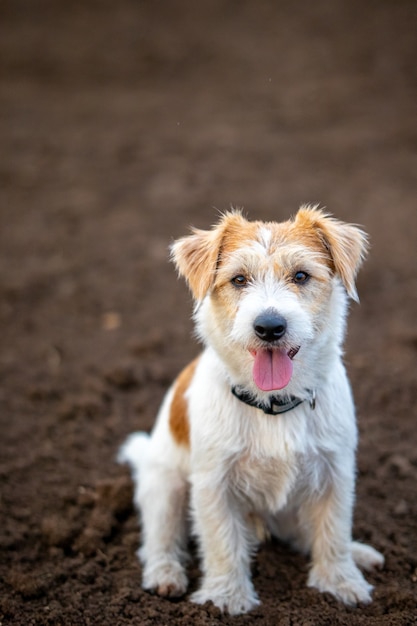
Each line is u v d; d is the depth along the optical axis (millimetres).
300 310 1189
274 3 4672
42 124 3252
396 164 2703
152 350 1722
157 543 1300
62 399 1606
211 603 1225
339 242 1234
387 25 4121
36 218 2416
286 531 1312
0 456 1473
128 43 4215
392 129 2998
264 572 1281
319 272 1225
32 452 1482
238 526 1257
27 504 1387
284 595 1250
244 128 3113
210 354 1272
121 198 2547
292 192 2496
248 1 4750
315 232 1251
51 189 2639
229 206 2408
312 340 1211
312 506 1267
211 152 2883
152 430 1527
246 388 1221
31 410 1579
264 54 3965
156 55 4047
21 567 1289
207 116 3273
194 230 1303
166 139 3033
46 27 4484
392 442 1469
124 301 1913
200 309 1261
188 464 1296
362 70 3639
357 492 1385
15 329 1807
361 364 1629
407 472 1403
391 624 1187
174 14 4625
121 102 3494
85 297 1935
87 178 2717
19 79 3814
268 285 1208
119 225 2340
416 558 1281
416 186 2521
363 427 1496
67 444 1499
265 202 2420
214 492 1237
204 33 4309
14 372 1677
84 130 3166
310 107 3285
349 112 3203
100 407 1570
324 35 4117
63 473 1444
